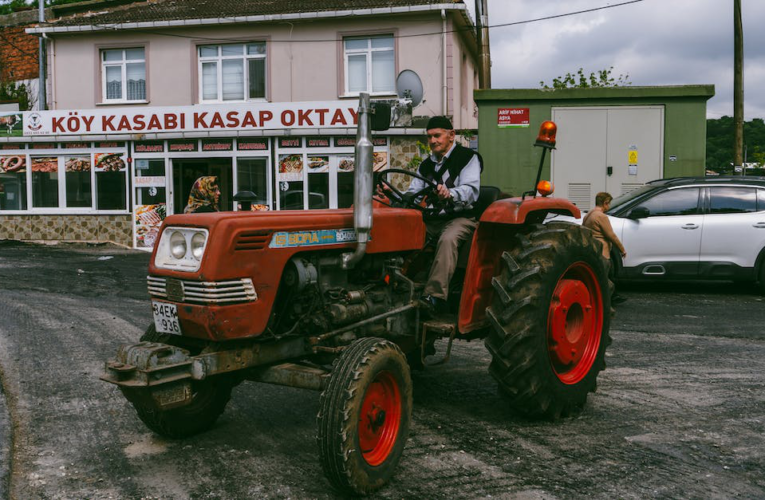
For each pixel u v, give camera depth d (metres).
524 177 14.15
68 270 12.77
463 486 3.33
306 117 16.58
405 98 16.05
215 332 3.24
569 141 14.03
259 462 3.67
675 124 13.73
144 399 3.24
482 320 4.40
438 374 5.44
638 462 3.62
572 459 3.66
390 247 3.98
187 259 3.33
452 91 17.25
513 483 3.35
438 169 4.77
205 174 17.86
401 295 4.17
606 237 9.45
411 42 17.30
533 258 4.18
